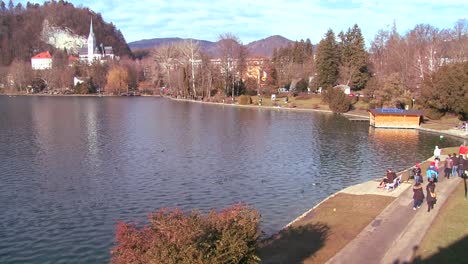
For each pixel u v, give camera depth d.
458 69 85.38
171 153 56.53
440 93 86.75
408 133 77.94
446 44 143.62
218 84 162.75
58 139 66.56
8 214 32.59
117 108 128.88
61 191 38.62
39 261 25.17
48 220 31.52
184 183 41.78
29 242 27.73
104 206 34.72
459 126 79.44
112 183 41.44
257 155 56.16
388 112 84.12
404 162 52.50
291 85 162.00
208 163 50.88
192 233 14.30
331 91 124.38
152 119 97.62
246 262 15.58
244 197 37.59
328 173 46.72
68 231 29.53
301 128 83.81
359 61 144.88
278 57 192.75
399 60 121.19
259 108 130.50
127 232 15.87
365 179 44.19
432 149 61.25
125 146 61.16
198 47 182.00
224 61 160.88
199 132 76.50
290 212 33.56
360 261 20.83
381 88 110.50
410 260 20.59
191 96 170.00
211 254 14.16
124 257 14.95
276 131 79.12
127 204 35.31
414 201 29.12
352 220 27.52
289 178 44.34
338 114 112.31
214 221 15.64
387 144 65.56
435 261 20.31
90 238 28.38
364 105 122.25
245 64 165.25
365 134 76.31
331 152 58.81
